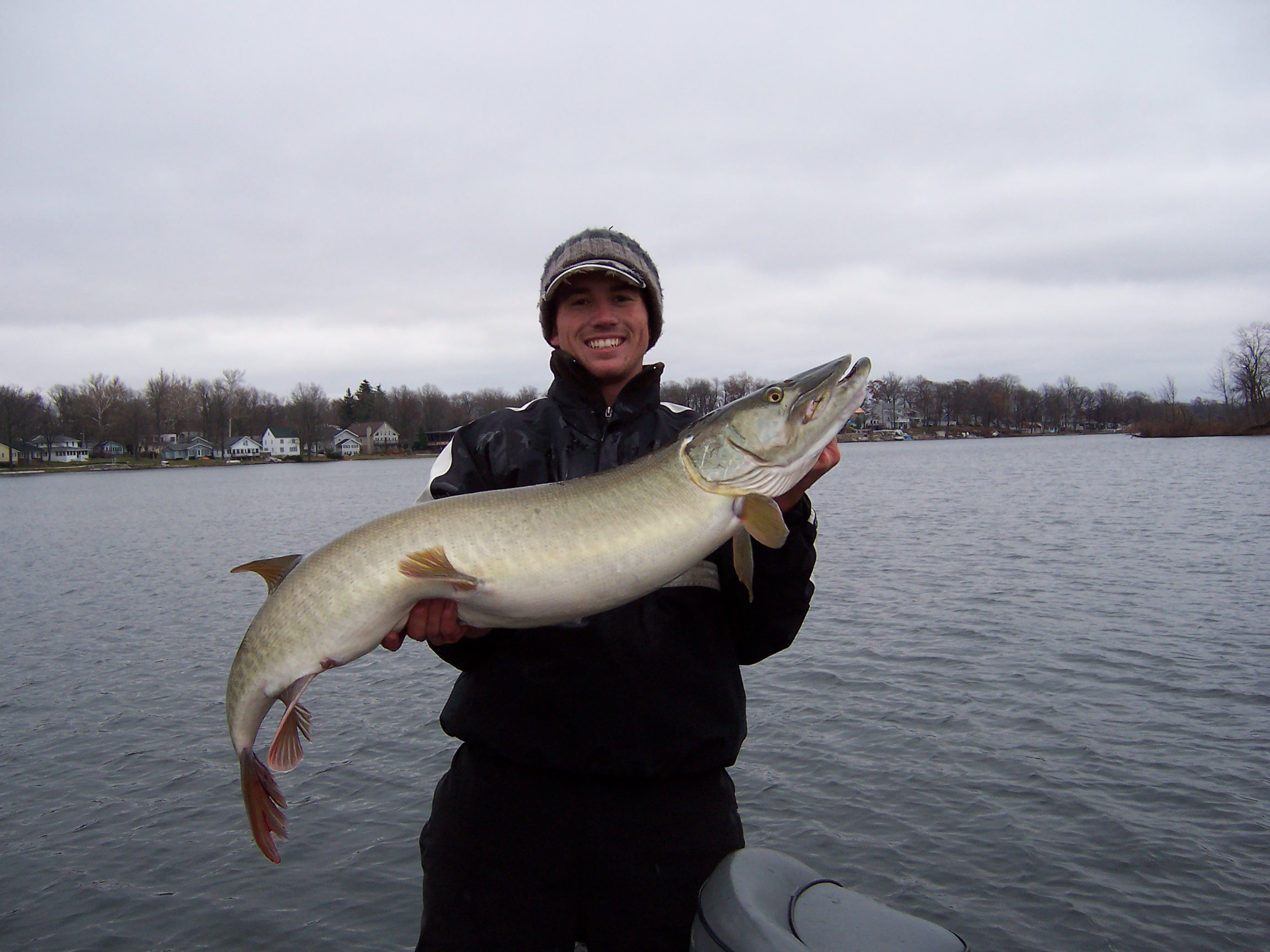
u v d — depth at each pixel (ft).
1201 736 25.70
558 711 9.32
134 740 29.32
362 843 21.72
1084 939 16.97
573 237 10.77
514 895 9.42
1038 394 538.47
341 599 9.20
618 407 10.58
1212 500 97.14
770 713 28.68
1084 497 106.01
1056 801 22.04
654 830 9.36
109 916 18.93
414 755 26.99
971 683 31.12
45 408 410.52
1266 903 17.81
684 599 9.64
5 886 20.12
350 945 17.88
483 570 9.04
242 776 9.55
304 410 449.06
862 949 7.71
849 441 481.87
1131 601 43.93
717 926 8.29
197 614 50.44
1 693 35.04
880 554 62.39
